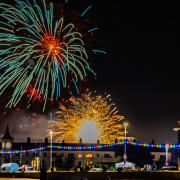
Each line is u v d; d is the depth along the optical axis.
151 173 55.47
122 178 55.47
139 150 142.12
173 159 117.00
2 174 63.94
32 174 61.62
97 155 140.12
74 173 55.97
